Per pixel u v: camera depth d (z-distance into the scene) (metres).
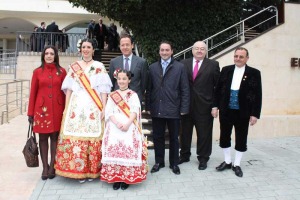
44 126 4.17
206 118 4.82
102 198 3.73
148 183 4.22
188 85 4.56
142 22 8.36
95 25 13.05
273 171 4.75
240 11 9.12
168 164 5.05
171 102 4.48
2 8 16.88
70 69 4.23
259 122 6.98
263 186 4.15
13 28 21.41
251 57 6.84
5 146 6.00
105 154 3.98
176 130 4.62
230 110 4.58
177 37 8.61
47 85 4.20
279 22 7.13
